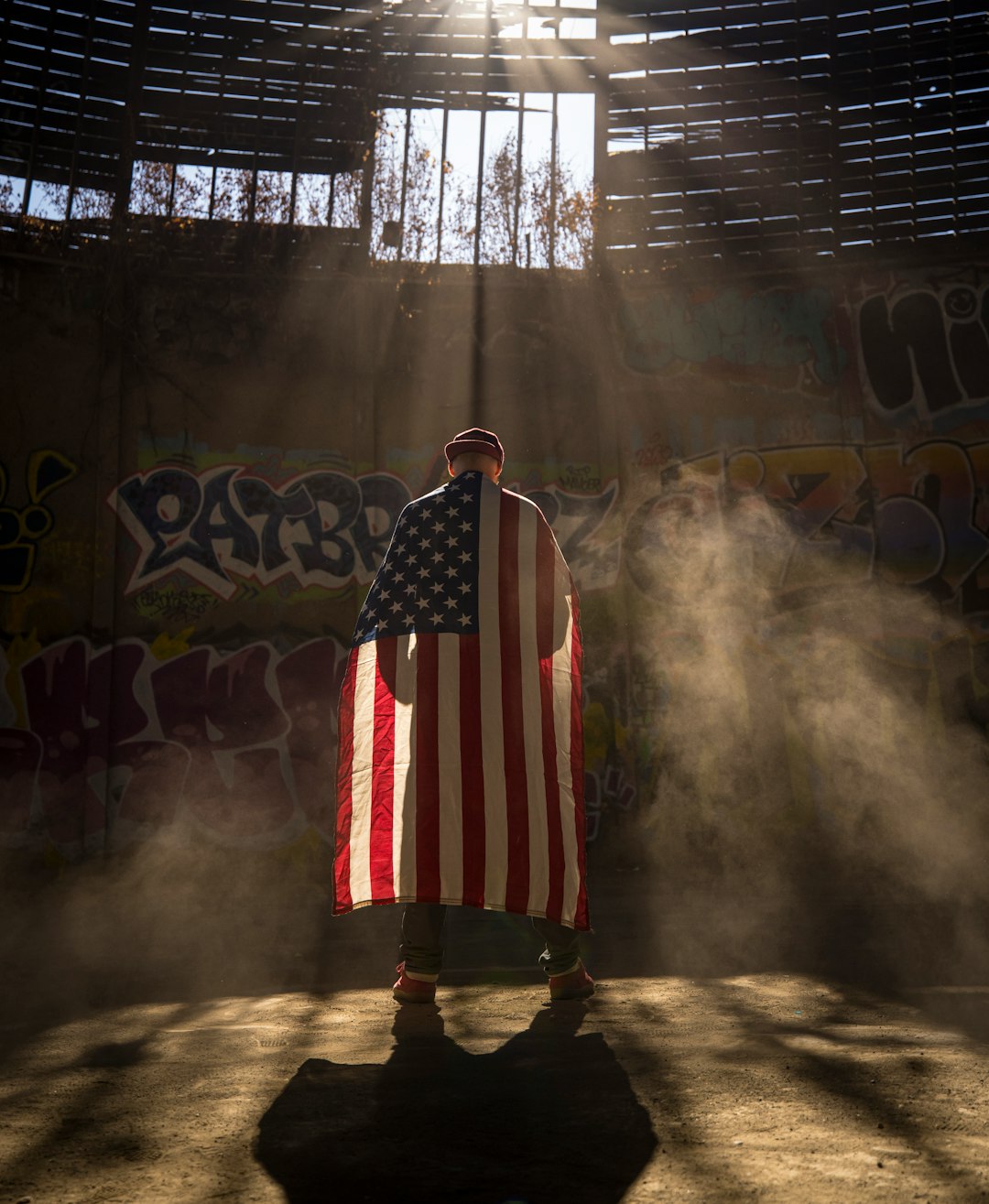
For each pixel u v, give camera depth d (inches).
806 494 320.2
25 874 283.1
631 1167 62.0
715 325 332.8
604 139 347.6
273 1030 108.1
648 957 158.1
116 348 315.9
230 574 311.3
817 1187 57.9
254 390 323.3
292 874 295.4
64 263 316.5
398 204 337.4
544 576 124.2
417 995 121.2
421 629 119.4
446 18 346.6
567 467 326.6
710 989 128.4
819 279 331.3
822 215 336.8
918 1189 57.2
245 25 339.6
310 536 317.4
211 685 304.2
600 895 246.7
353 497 321.4
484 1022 109.9
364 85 342.3
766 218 338.6
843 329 327.6
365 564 318.3
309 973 152.7
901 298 326.6
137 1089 83.4
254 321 327.0
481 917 216.2
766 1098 76.0
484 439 132.3
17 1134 71.1
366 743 119.0
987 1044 93.8
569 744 121.3
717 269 335.6
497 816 114.9
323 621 313.3
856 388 324.2
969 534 313.1
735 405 328.2
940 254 326.6
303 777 302.8
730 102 345.4
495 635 119.6
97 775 291.9
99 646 299.6
